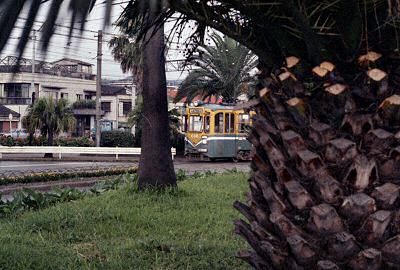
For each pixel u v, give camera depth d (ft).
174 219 28.53
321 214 9.33
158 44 36.73
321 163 9.48
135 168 69.26
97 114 107.24
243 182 45.27
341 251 9.29
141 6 7.53
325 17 9.95
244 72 96.78
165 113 37.47
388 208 9.30
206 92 104.32
